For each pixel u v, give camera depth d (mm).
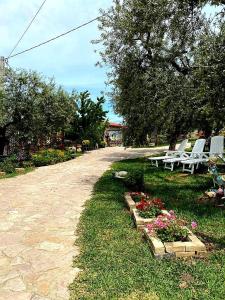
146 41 12336
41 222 7668
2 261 5469
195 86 11016
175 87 11820
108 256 5508
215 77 7652
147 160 20250
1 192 11508
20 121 20016
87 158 23812
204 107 8422
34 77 19984
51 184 12883
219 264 5133
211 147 13164
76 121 30141
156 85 12438
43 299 4270
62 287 4578
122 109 16094
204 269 4926
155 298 4191
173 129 16047
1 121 19328
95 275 4875
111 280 4656
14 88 19578
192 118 13844
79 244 6141
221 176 9398
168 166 16000
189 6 10547
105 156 25031
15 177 15109
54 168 18109
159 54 12398
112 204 8992
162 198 9461
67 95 23141
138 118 15570
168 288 4402
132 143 17438
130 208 8156
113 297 4242
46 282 4723
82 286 4578
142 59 13031
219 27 8672
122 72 13570
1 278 4863
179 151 15828
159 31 11773
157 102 13047
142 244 5980
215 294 4246
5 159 18672
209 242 6043
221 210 7980
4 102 19281
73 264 5301
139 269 4969
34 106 19844
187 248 5414
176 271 4898
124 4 12492
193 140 28781
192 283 4547
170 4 11031
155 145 35062
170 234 5762
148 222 6770
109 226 7074
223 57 7617
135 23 11969
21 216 8250
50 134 23203
